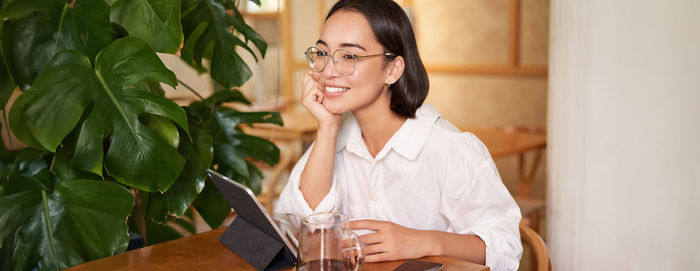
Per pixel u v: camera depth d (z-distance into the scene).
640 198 1.65
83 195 1.44
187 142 1.63
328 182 1.39
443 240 1.19
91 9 1.51
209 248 1.24
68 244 1.43
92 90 1.42
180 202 1.62
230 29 1.88
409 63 1.34
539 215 2.93
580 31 1.69
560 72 1.77
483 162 1.33
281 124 1.98
